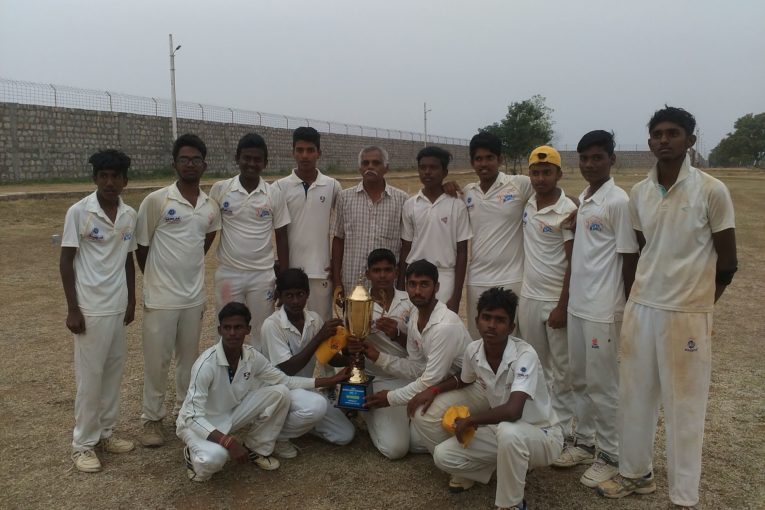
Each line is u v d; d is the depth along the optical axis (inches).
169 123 1076.5
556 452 132.6
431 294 147.7
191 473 141.9
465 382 147.4
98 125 950.4
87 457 147.9
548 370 168.2
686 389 125.5
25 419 175.0
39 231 516.7
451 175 1482.5
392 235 183.8
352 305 153.9
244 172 172.1
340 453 159.9
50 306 300.2
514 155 1818.4
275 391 148.2
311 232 184.1
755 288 353.7
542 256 159.3
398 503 134.6
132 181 943.0
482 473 138.8
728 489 139.3
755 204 844.0
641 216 130.6
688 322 124.3
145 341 159.5
